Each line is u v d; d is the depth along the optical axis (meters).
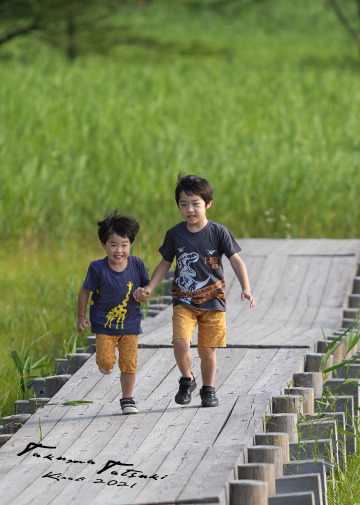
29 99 90.19
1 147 63.59
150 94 100.25
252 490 15.55
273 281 34.56
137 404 20.94
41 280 40.22
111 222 20.11
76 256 45.41
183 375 20.41
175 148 62.59
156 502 15.09
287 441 18.62
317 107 91.44
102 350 20.22
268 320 30.20
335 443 20.58
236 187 54.41
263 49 183.62
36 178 54.81
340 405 22.86
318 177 56.00
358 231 49.06
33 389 25.36
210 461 16.83
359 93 102.50
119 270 20.31
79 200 52.38
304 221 49.97
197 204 20.05
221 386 22.09
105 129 72.88
